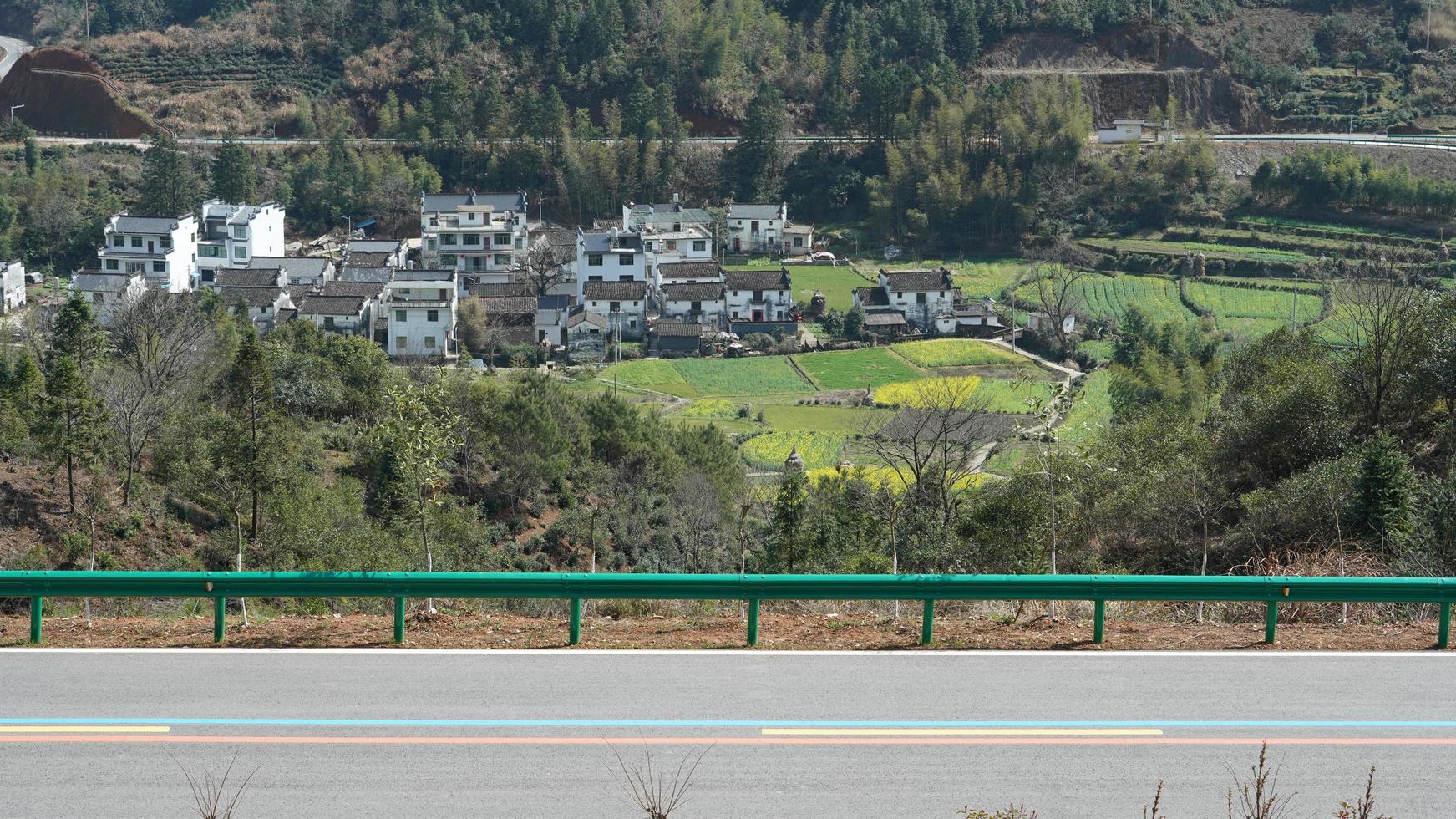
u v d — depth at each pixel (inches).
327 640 589.3
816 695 526.6
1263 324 3083.2
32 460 1248.2
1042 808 435.2
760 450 2278.5
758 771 458.6
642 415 2149.4
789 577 580.1
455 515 1337.4
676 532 1537.9
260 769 455.8
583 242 3491.6
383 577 573.3
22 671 543.2
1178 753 478.0
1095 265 3772.1
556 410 1772.9
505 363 3056.1
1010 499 1011.3
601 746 476.4
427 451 812.6
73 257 3651.6
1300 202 3991.1
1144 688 539.8
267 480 1169.4
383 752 469.4
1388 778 460.8
